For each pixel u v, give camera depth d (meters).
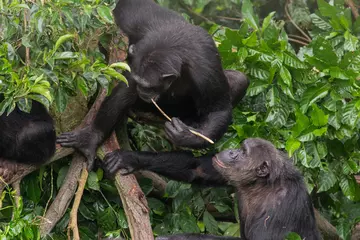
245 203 12.65
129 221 12.20
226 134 13.86
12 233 10.65
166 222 13.76
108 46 13.45
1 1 10.75
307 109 13.75
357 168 13.79
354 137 14.02
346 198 15.57
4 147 12.18
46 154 12.43
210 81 12.47
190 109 13.30
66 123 13.15
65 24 11.59
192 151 13.82
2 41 11.13
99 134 12.73
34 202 12.70
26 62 11.14
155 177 14.46
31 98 10.80
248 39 13.95
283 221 12.11
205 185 13.26
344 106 13.53
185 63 12.37
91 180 12.72
